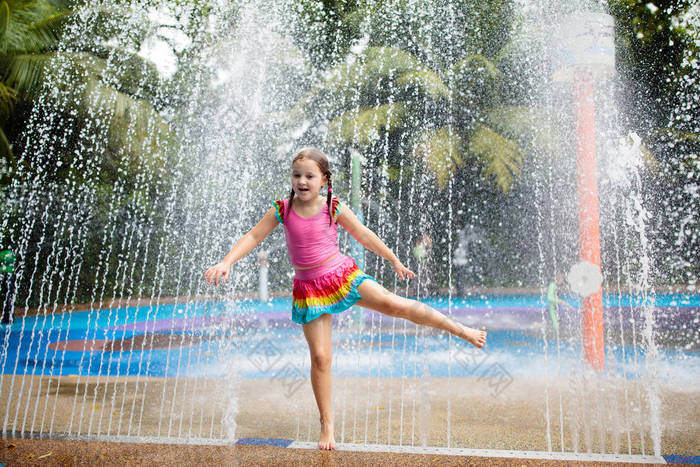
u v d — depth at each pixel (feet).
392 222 30.01
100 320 26.27
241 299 24.00
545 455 6.70
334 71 28.99
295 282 7.19
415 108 32.63
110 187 30.17
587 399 10.07
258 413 9.36
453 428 8.27
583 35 12.73
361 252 22.36
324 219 7.05
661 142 25.57
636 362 13.30
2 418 9.08
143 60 28.37
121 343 18.90
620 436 7.74
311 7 23.94
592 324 12.45
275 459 6.47
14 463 6.43
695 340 17.19
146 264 30.07
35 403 10.17
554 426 8.30
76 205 29.81
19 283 28.58
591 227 12.61
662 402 9.71
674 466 6.30
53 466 6.32
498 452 6.81
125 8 26.63
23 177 29.09
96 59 28.86
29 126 29.12
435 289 30.45
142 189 29.99
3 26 28.94
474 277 31.76
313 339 6.97
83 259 30.40
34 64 28.60
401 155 29.45
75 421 8.88
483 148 31.99
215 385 11.68
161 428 8.45
